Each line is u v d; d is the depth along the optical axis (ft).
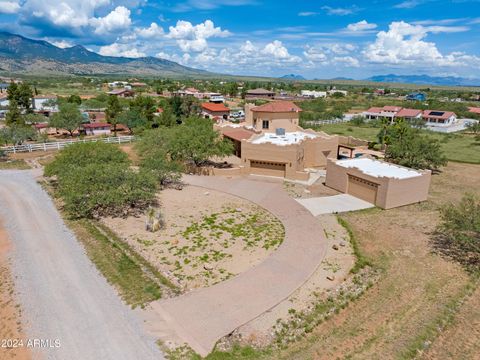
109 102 265.13
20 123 232.32
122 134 242.37
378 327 54.34
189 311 55.72
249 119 191.01
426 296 62.69
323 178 139.95
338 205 109.70
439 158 152.56
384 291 63.87
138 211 100.48
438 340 52.01
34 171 141.59
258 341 50.29
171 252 76.33
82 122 242.17
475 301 61.62
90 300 57.98
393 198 107.55
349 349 49.60
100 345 47.96
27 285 62.13
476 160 182.29
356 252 77.82
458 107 393.91
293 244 80.94
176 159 143.84
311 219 96.68
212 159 166.40
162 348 47.73
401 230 91.71
